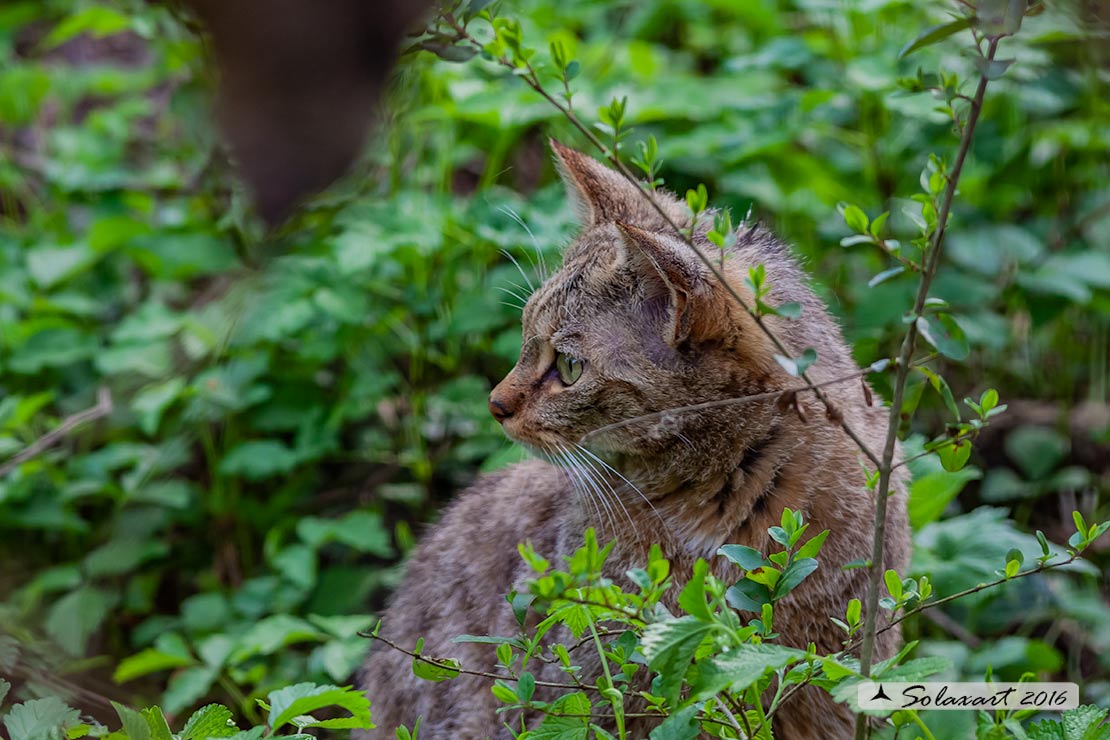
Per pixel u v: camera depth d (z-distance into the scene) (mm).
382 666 5430
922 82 3934
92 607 6332
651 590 3467
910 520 5281
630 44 8023
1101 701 5602
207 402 6828
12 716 3887
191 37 7250
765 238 4844
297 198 6188
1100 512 6891
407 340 7055
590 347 4461
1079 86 7414
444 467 7023
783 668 3570
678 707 3424
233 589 6812
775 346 4113
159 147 8898
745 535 4441
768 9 8539
